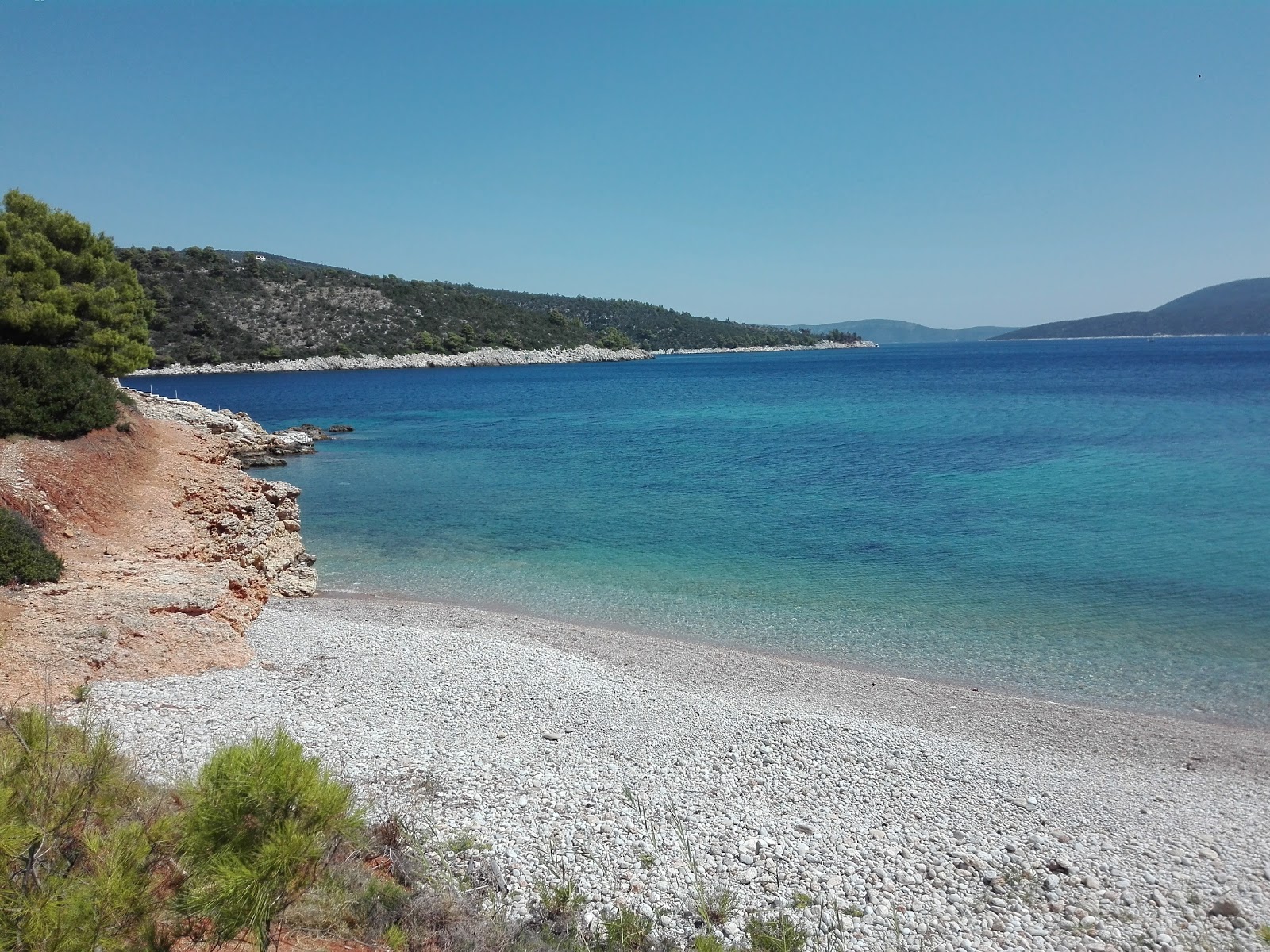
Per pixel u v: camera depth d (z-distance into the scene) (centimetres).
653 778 1095
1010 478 3847
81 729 677
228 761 437
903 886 852
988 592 2186
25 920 385
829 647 1827
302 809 434
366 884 677
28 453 2061
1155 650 1773
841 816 1019
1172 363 14125
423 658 1594
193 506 2341
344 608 2078
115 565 1694
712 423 6850
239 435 4791
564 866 835
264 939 431
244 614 1750
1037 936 773
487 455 5169
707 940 670
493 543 2819
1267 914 826
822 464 4453
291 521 2489
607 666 1672
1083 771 1224
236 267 16288
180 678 1304
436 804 941
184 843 420
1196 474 3800
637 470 4444
